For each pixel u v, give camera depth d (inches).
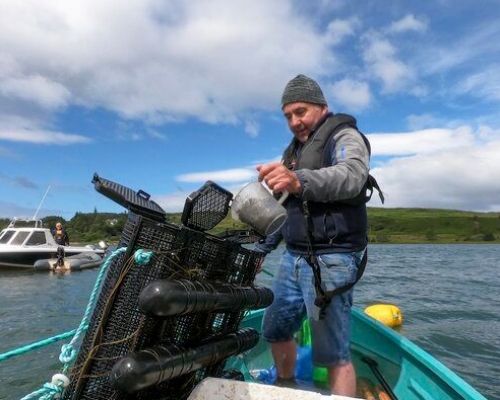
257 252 112.6
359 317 194.2
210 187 91.7
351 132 122.6
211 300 84.9
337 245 123.6
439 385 141.1
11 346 319.3
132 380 72.5
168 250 86.3
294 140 143.2
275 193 102.3
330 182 106.5
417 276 797.2
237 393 81.0
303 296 129.0
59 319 404.8
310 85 134.4
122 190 93.9
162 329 82.7
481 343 315.6
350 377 121.3
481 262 1159.0
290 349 141.9
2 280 671.8
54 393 80.9
